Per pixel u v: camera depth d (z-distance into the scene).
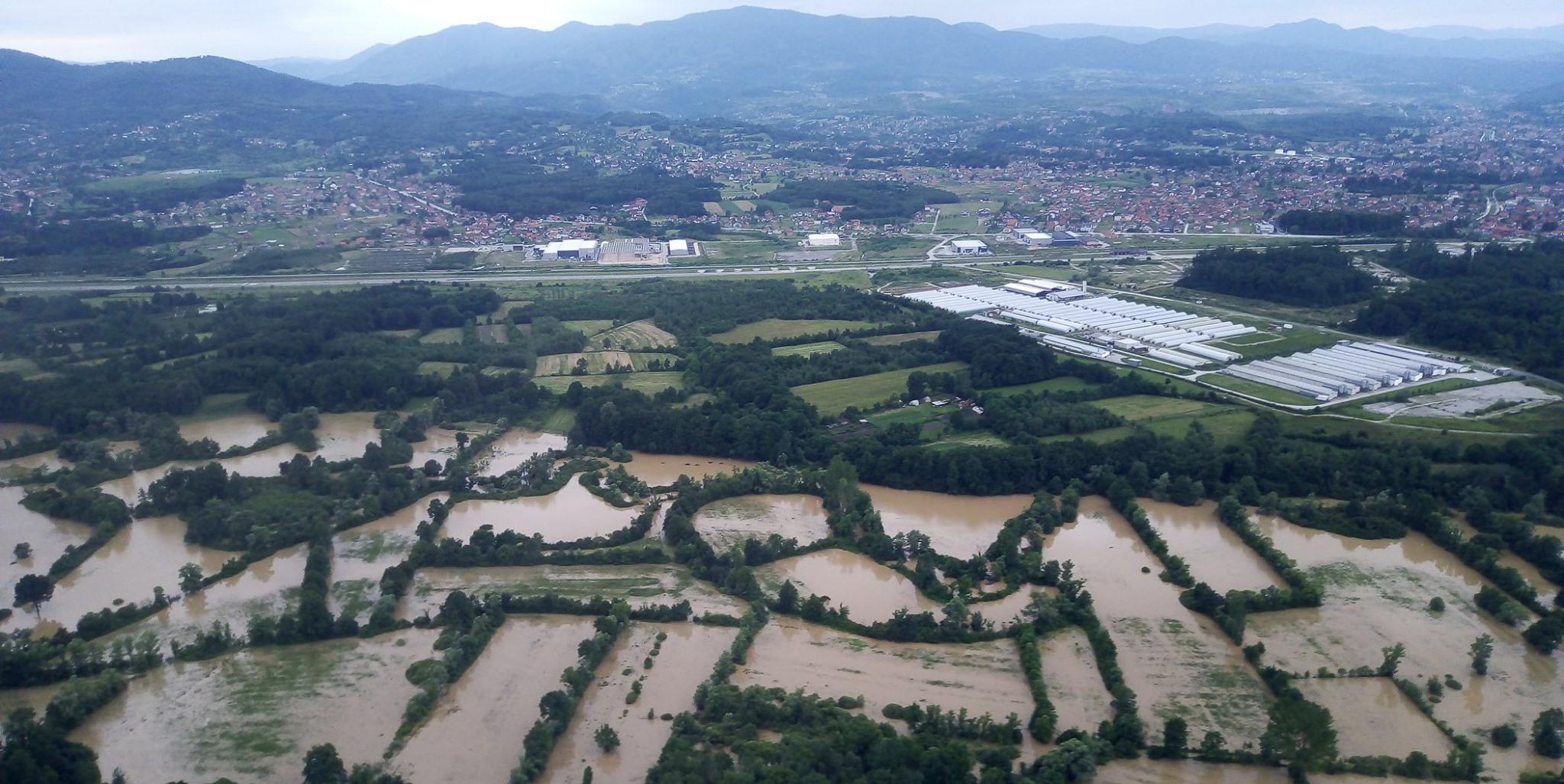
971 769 142.38
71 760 144.75
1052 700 162.12
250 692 168.25
